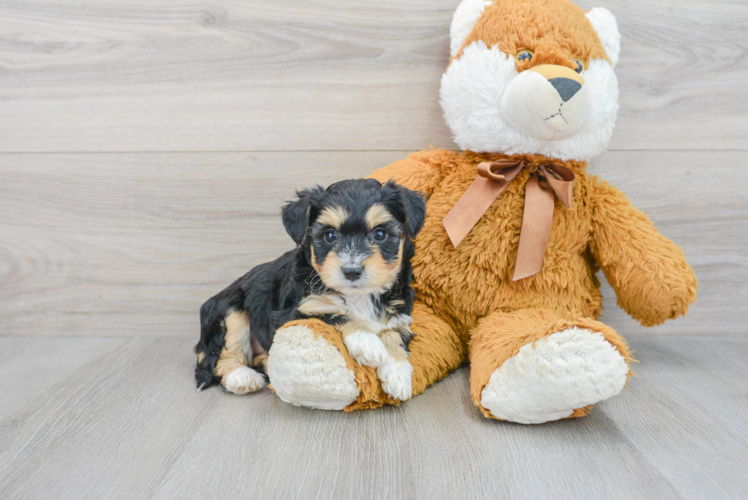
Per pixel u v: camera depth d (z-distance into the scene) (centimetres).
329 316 162
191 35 221
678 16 219
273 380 157
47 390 183
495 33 180
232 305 193
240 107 226
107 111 226
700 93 225
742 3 219
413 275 195
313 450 142
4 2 217
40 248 235
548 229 180
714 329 241
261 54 222
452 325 200
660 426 156
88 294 239
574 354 140
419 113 226
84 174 230
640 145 228
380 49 222
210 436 150
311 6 218
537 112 168
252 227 234
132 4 218
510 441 146
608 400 174
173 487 126
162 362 211
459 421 158
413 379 175
